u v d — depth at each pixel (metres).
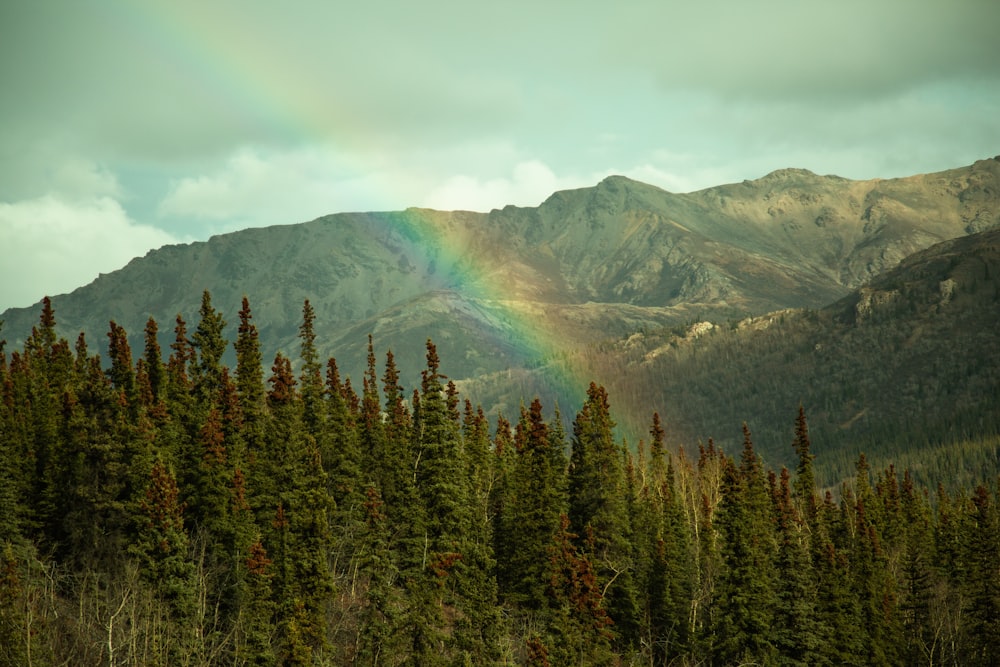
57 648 60.03
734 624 84.25
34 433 80.50
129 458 74.44
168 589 63.91
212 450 75.62
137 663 57.91
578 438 91.50
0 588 57.72
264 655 60.31
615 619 84.88
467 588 73.75
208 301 96.50
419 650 66.19
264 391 90.50
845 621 89.25
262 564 63.75
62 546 73.06
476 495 88.56
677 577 90.19
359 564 66.50
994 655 94.38
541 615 75.69
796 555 87.69
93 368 80.88
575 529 88.31
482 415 98.44
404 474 83.62
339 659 67.75
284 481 78.75
